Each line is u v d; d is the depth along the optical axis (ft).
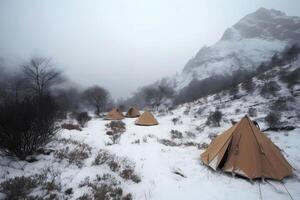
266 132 44.55
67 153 23.12
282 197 17.07
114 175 19.77
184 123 69.15
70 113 85.87
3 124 18.29
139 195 16.99
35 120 20.07
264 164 20.39
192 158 26.86
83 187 15.88
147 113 68.39
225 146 22.48
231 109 72.64
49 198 13.44
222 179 20.34
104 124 64.18
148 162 25.35
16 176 15.67
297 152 29.30
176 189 18.33
